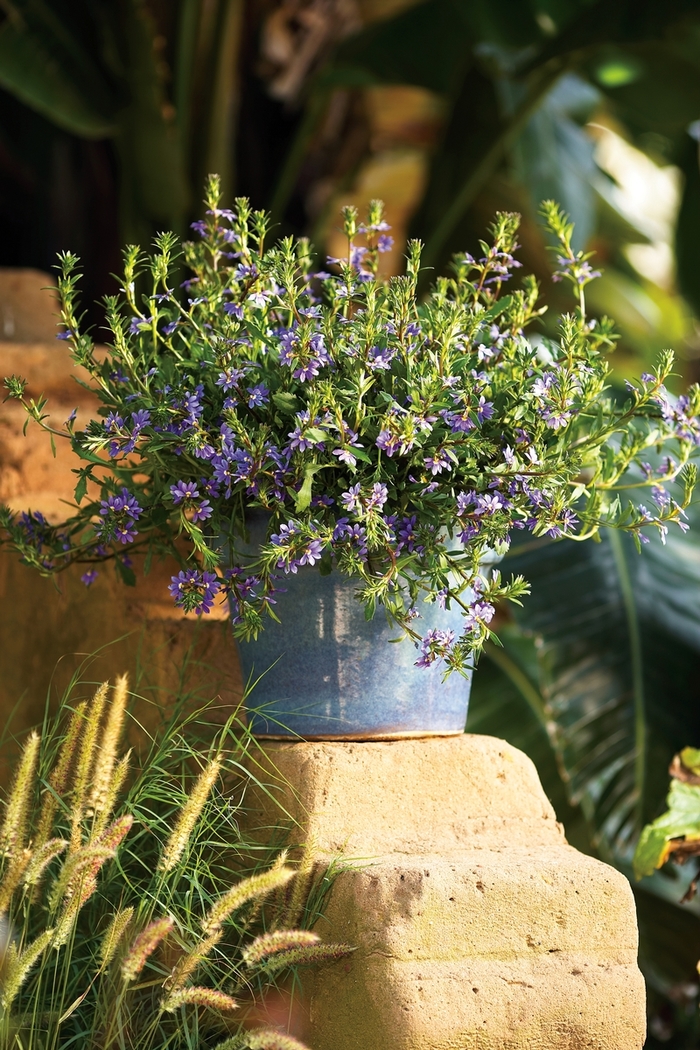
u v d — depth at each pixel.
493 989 2.76
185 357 2.95
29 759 2.78
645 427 3.28
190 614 3.09
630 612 3.42
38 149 5.53
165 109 4.44
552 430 2.83
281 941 2.69
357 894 2.76
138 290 4.71
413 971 2.74
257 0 5.88
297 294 2.81
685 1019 3.78
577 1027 2.79
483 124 5.39
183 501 2.80
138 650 2.99
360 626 2.84
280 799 2.86
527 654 4.02
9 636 3.21
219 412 2.83
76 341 2.87
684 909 3.75
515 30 5.00
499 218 2.95
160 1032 2.84
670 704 3.39
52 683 3.14
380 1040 2.73
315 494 2.82
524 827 2.91
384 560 2.81
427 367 2.79
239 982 2.80
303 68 6.29
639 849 3.23
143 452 2.82
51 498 3.31
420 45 5.21
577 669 3.38
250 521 2.86
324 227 6.19
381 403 2.79
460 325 2.86
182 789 2.88
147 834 2.94
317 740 2.88
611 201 7.53
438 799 2.88
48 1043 2.77
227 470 2.77
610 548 3.47
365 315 2.80
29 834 2.92
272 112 6.34
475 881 2.78
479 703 3.80
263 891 2.70
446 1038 2.73
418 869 2.77
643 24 4.23
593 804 3.44
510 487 2.81
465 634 2.81
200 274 2.96
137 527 2.89
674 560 3.50
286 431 2.83
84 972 2.88
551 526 2.82
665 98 5.37
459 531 2.85
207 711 2.98
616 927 2.83
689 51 5.01
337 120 6.51
